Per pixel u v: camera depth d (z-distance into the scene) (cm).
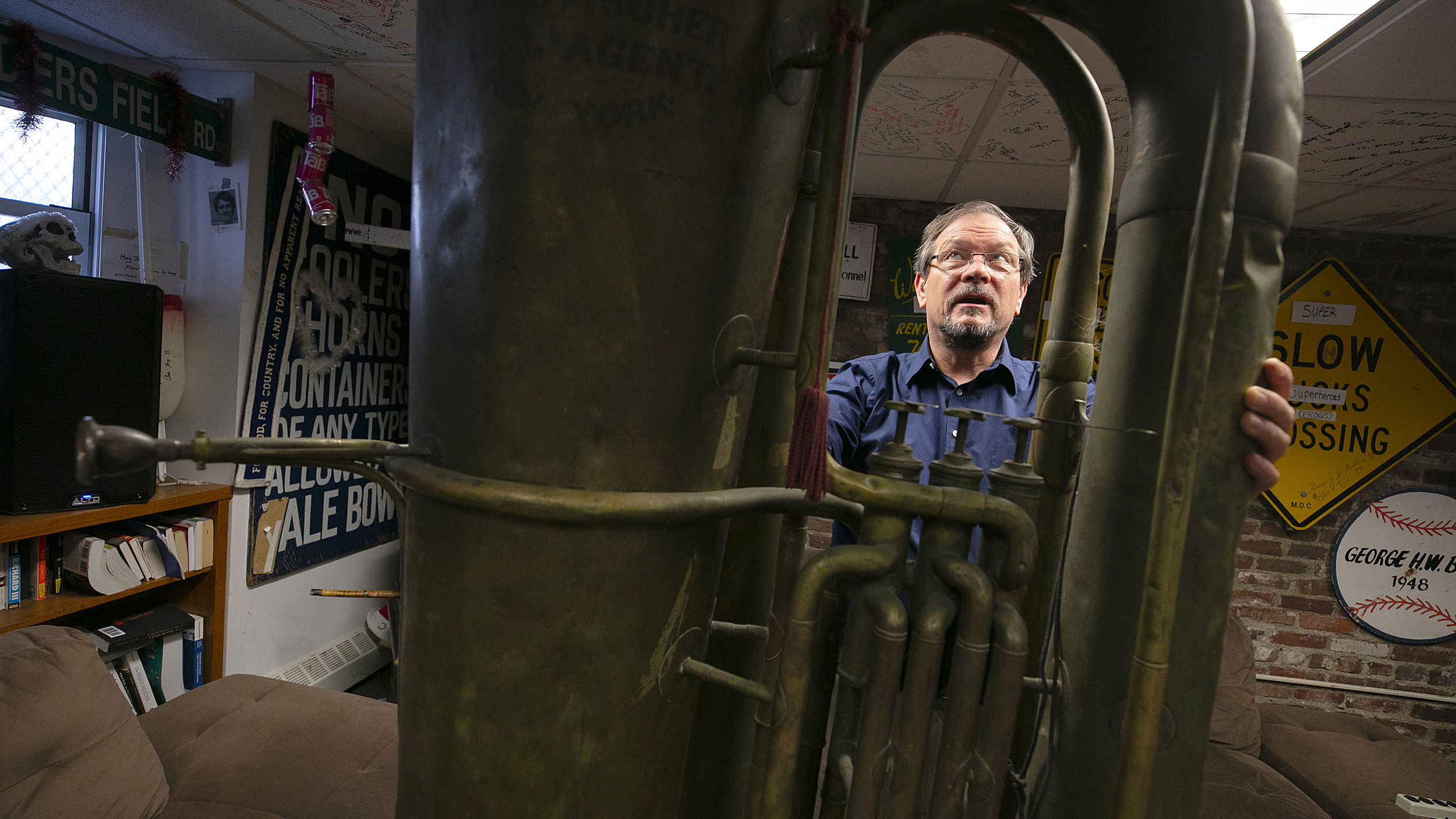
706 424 50
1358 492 307
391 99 233
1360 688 309
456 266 47
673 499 48
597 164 43
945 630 53
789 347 63
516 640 47
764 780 54
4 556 173
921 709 53
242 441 44
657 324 46
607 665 48
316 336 256
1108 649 58
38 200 207
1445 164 209
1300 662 314
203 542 215
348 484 283
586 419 46
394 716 171
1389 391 300
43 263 177
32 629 134
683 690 54
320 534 268
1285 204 54
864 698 53
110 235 220
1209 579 55
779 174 50
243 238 224
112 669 198
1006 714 53
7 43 163
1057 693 62
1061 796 61
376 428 293
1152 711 50
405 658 53
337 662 276
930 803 55
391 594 263
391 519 313
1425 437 299
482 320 46
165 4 174
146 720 159
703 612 55
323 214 197
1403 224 279
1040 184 268
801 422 46
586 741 49
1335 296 301
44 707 120
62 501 177
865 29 46
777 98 48
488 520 47
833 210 46
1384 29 142
